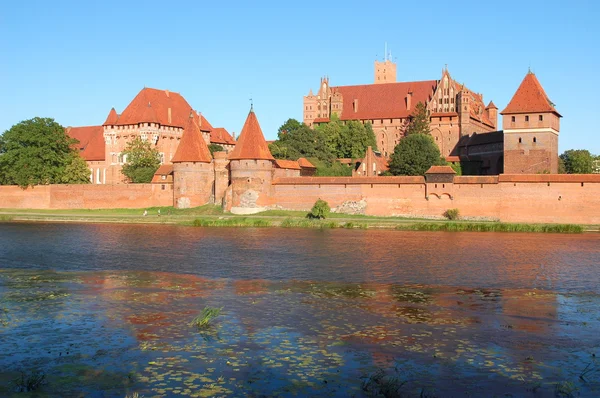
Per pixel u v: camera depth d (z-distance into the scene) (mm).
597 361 21984
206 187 100688
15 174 110562
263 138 94312
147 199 104375
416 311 29734
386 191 86875
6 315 28609
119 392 19000
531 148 104312
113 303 31422
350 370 20906
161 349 23219
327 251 52719
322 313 29203
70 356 22391
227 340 24422
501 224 74000
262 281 38375
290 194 92375
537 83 105938
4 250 53688
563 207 78125
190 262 46562
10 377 20266
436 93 152625
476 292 34812
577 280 38875
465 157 127875
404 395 18812
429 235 67062
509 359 22172
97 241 60875
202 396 18703
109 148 141250
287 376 20328
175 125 140375
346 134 142125
